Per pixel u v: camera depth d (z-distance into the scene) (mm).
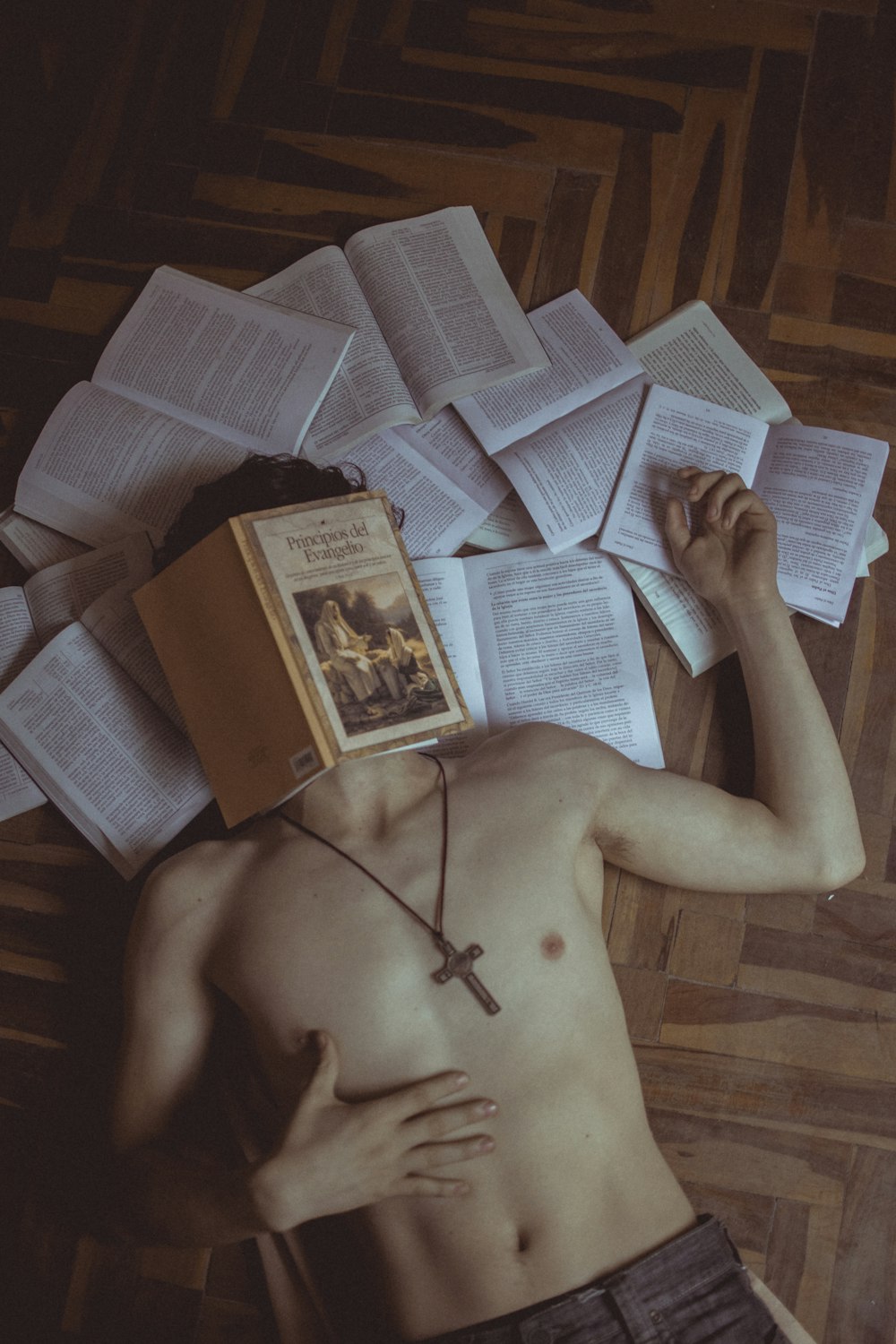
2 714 1377
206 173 1586
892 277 1529
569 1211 1001
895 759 1427
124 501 1414
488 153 1573
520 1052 1003
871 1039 1371
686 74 1584
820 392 1498
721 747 1416
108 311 1547
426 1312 1029
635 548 1371
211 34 1627
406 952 1011
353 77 1605
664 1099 1366
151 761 1372
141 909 1102
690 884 1171
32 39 1633
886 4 1586
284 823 1102
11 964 1407
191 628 1107
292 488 1145
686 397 1425
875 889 1400
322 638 1030
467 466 1449
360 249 1521
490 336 1470
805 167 1555
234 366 1455
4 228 1583
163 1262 1352
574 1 1613
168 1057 1082
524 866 1038
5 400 1525
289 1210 946
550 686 1405
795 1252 1333
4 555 1472
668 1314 979
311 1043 1001
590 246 1541
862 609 1452
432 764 1114
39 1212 1360
